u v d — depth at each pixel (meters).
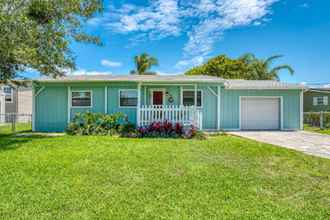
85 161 6.89
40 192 4.57
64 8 12.20
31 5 11.45
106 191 4.66
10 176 5.49
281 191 4.76
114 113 15.10
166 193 4.59
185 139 11.69
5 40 9.62
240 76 31.25
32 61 11.41
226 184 5.11
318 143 10.71
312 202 4.27
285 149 8.90
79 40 13.60
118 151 8.35
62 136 12.62
